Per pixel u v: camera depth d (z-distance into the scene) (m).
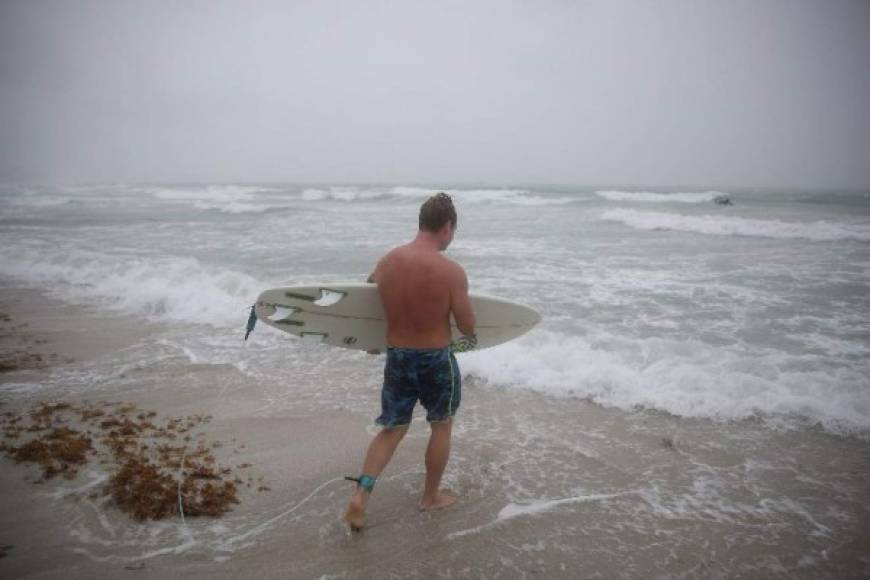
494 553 2.46
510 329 3.48
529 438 3.61
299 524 2.64
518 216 19.95
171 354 5.30
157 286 7.75
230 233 14.57
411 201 30.92
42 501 2.79
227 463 3.23
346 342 3.29
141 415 3.91
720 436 3.59
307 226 16.38
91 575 2.24
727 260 10.06
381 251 11.06
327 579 2.27
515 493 2.96
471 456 3.37
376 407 4.08
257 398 4.26
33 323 6.44
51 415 3.90
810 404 3.87
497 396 4.31
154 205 27.22
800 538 2.56
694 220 16.56
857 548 2.49
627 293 7.42
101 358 5.19
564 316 6.30
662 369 4.52
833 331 5.68
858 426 3.63
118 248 11.66
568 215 20.25
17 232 14.93
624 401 4.12
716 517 2.73
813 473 3.14
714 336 5.59
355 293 3.06
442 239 2.62
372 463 2.61
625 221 17.20
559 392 4.34
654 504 2.85
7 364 4.99
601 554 2.45
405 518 2.71
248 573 2.29
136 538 2.51
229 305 6.89
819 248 11.73
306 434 3.63
